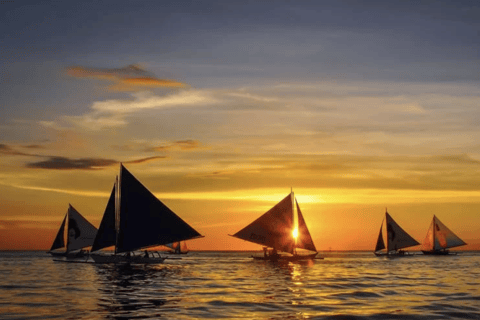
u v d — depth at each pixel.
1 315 31.70
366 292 44.09
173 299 39.03
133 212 73.38
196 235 72.19
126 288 47.66
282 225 91.06
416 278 61.25
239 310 33.34
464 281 56.84
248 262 102.62
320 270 76.56
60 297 40.56
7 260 119.12
